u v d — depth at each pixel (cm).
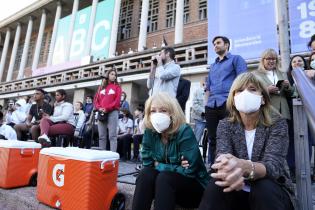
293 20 696
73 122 525
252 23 755
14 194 326
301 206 187
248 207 178
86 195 246
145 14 1570
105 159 263
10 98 2006
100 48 1567
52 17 2359
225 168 156
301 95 164
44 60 2392
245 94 187
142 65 1199
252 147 192
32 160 373
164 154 238
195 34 1507
